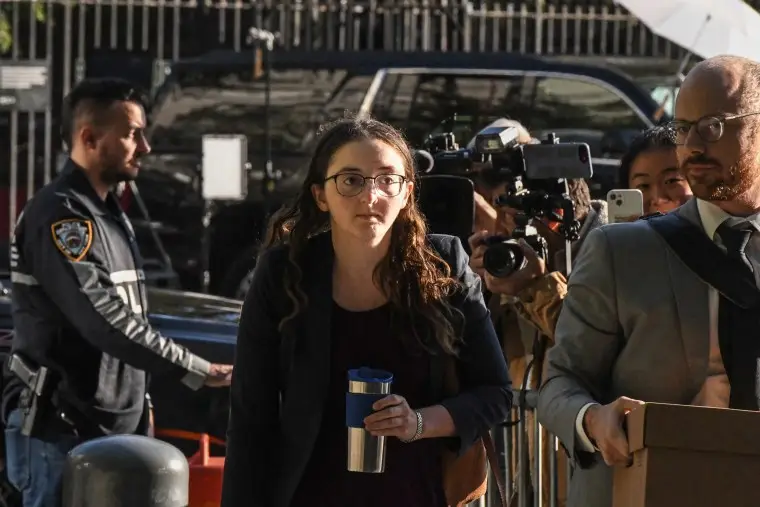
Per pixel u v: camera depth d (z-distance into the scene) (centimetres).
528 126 1988
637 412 555
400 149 638
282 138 2038
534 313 783
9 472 909
